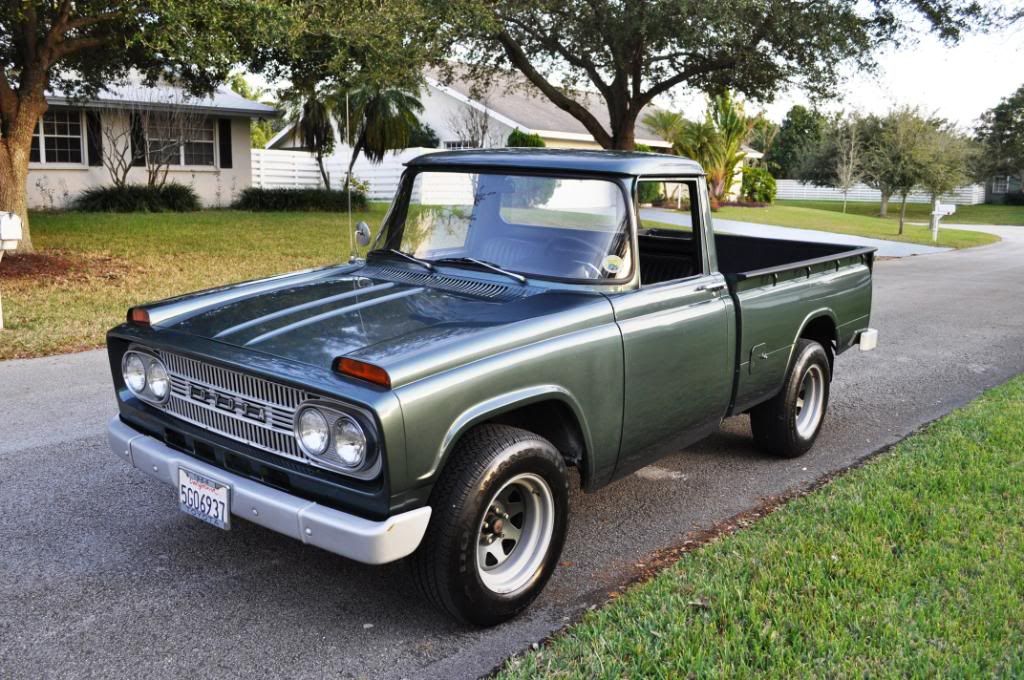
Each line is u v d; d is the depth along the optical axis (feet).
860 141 146.72
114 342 12.74
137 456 12.05
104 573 12.35
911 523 13.93
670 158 14.38
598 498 16.06
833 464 18.25
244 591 11.96
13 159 44.24
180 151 81.97
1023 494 15.24
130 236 55.77
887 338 33.65
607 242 13.14
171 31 36.14
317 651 10.50
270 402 10.55
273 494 10.27
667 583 11.83
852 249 20.16
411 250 14.66
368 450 9.63
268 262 47.06
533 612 11.64
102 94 75.15
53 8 43.96
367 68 50.85
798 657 9.98
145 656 10.28
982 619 10.91
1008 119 204.23
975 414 21.06
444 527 10.19
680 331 13.66
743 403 15.96
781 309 16.58
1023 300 46.16
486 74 73.15
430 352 10.23
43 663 10.05
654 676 9.62
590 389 12.05
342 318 11.75
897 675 9.71
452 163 14.60
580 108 68.49
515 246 13.67
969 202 209.26
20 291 35.22
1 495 15.07
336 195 87.86
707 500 16.02
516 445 10.73
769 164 231.50
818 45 55.93
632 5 55.31
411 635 10.94
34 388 22.02
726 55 59.98
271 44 41.98
